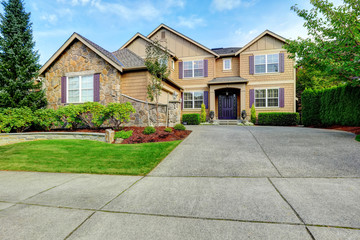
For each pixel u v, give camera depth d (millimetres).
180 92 17531
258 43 16359
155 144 6684
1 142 8547
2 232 2145
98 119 8938
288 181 3494
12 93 10555
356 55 6008
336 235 1940
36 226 2264
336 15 6305
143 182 3768
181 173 4219
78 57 11562
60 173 4598
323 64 6875
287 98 15531
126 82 11070
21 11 11391
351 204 2584
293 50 7348
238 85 15898
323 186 3211
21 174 4539
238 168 4328
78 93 11586
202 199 2902
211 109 16484
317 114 11797
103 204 2838
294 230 2047
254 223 2205
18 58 10766
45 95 11734
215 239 1933
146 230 2129
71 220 2393
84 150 6422
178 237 1981
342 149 5227
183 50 18156
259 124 14984
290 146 5875
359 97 8547
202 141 7090
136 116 9703
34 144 7492
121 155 5645
